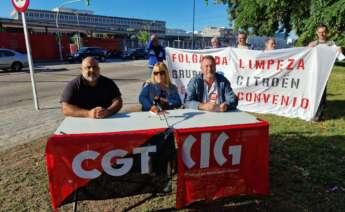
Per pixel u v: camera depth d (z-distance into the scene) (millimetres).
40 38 32219
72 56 27516
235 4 16578
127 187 2439
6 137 5020
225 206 2951
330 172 3586
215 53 6727
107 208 2951
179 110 3172
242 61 6477
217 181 2562
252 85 6473
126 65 23094
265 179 2668
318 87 5738
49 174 2273
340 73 14578
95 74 3129
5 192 3232
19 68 19016
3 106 7496
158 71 3730
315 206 2930
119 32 58344
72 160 2285
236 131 2521
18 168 3814
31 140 4863
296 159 3951
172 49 6941
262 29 13789
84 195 2361
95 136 2311
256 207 2928
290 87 6094
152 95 3711
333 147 4340
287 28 13898
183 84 6973
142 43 58562
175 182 3279
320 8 9547
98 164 2336
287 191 3199
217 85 3523
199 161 2492
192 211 2885
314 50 5715
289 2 11484
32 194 3191
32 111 6871
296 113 6086
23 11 6520
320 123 5645
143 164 2434
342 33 9320
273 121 5801
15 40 30281
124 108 7008
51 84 11711
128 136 2359
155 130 2447
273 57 6152
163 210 2908
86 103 3189
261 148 2613
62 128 2520
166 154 2482
